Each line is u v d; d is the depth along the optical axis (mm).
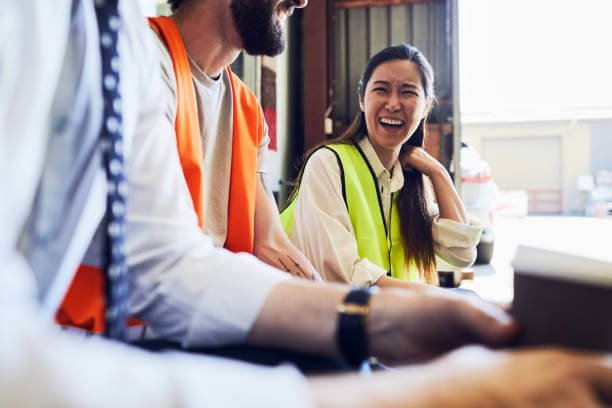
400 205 1587
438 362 258
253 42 955
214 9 909
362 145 1555
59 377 177
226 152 1003
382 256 1469
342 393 221
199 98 938
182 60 819
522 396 223
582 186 14305
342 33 4219
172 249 524
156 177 557
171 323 518
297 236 1376
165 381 198
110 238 423
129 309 525
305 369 454
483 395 224
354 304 458
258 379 219
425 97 1585
